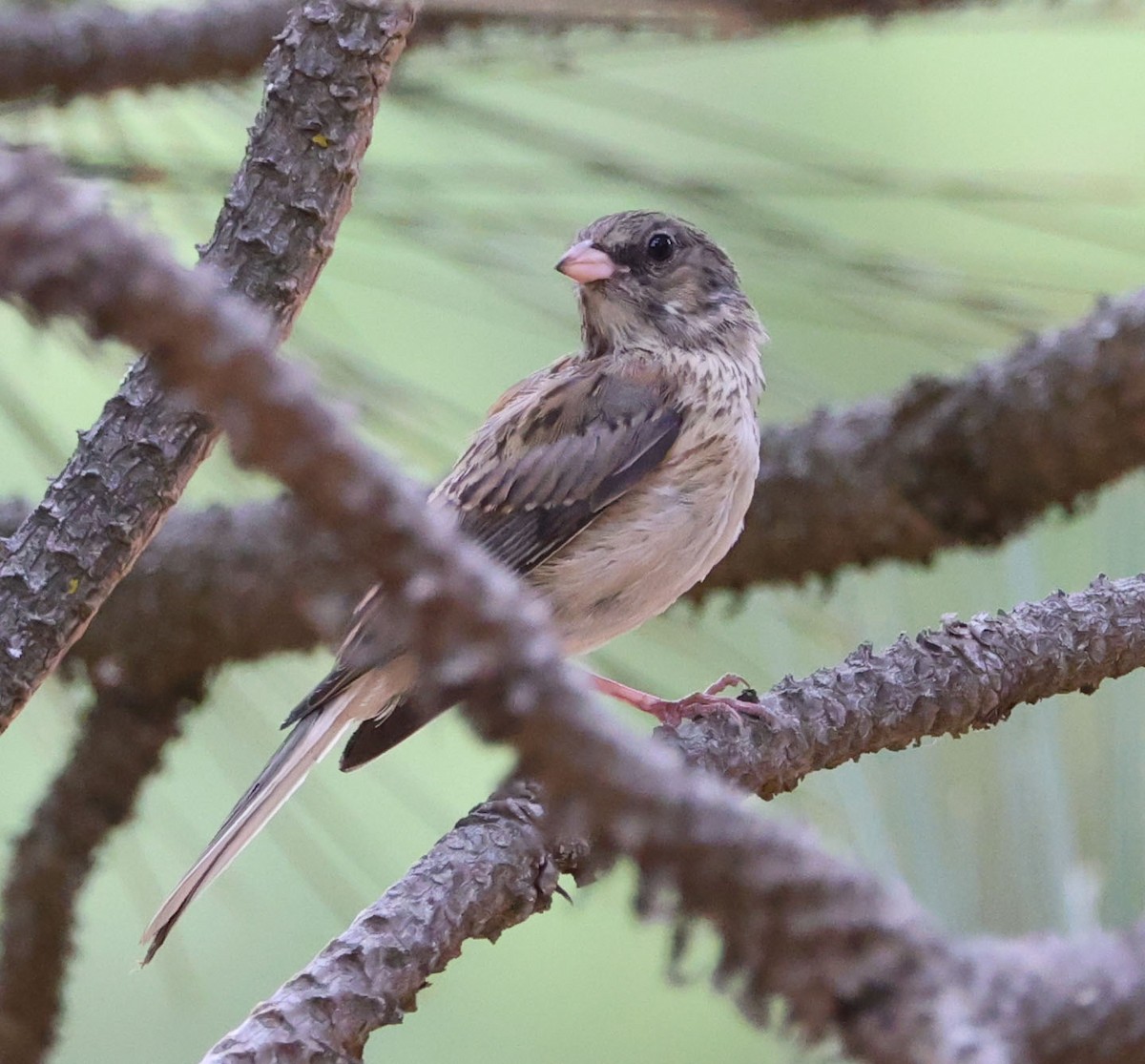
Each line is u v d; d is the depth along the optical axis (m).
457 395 5.19
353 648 5.13
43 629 5.05
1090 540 5.14
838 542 5.20
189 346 2.82
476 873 5.07
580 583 5.18
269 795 5.13
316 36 5.06
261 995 5.21
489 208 5.14
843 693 5.12
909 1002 3.14
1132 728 5.07
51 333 2.95
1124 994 4.30
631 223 5.21
